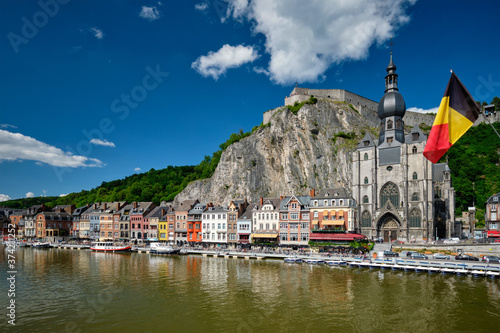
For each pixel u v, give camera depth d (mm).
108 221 135250
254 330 36594
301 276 61281
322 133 151000
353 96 176875
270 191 152375
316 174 143500
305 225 94375
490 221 102000
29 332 36719
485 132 165000
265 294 49656
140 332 36594
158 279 60375
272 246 94812
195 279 59938
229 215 105125
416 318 39562
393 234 98375
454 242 82250
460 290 50562
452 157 149250
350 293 49656
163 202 160375
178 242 114938
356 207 103938
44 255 99188
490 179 136000
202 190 168875
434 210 100562
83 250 114250
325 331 36156
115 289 53562
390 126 106562
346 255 77562
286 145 152750
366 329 36594
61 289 53875
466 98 19938
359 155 106812
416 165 97562
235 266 73000
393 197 100250
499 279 57344
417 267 64062
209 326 38000
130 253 101812
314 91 173750
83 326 38344
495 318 39312
